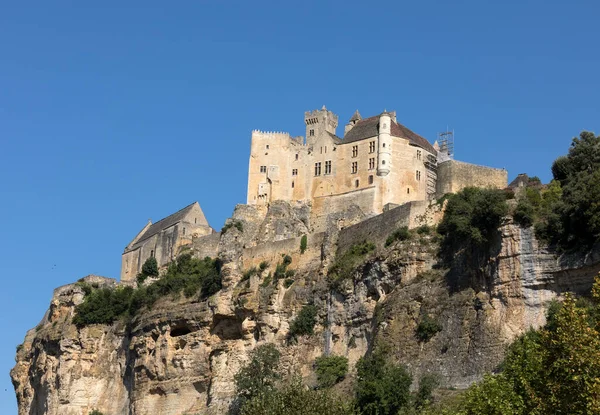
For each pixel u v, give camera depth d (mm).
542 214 97062
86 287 161625
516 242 96875
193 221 169000
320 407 89188
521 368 71062
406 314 105938
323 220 160125
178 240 165500
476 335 96812
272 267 132375
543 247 94750
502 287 96688
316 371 113188
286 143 169875
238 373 118125
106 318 153875
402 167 157250
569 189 96250
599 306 66625
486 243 101062
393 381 94938
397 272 111562
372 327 111750
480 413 70250
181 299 142500
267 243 135125
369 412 93312
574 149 109625
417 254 110562
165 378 135125
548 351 65625
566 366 63500
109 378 149625
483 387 72312
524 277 95188
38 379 160500
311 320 121125
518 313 94562
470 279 102125
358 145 161125
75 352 153375
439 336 101000
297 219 157250
